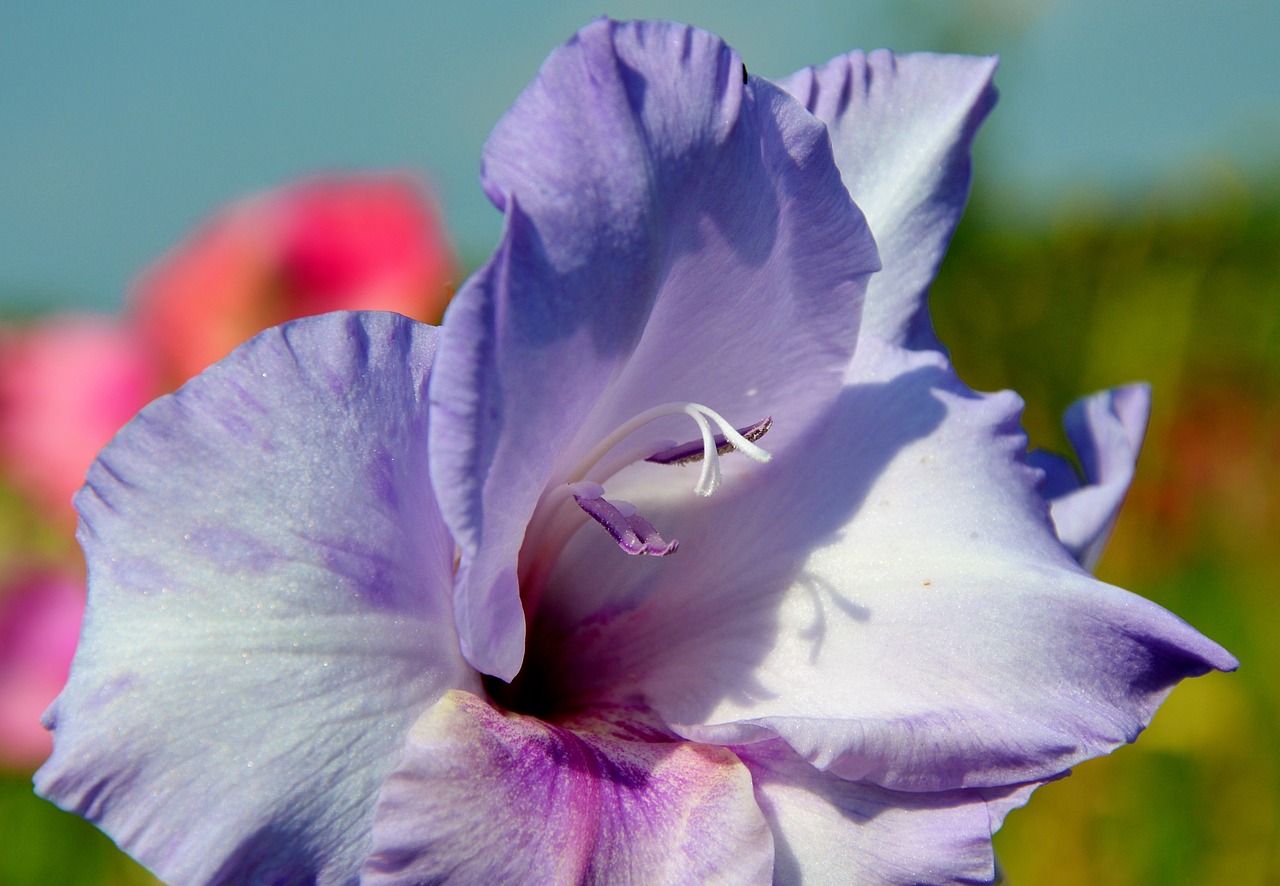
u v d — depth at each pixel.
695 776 0.38
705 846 0.37
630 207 0.36
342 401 0.37
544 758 0.37
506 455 0.36
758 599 0.39
